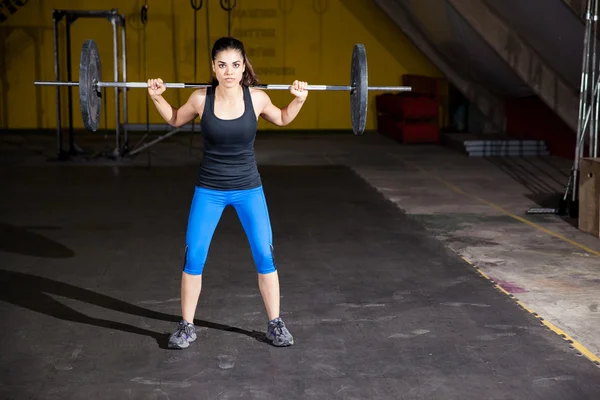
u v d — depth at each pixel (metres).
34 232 6.16
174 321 4.05
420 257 5.41
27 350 3.63
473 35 10.08
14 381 3.29
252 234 3.56
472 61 11.27
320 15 14.50
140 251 5.57
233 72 3.30
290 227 6.39
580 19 7.26
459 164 10.38
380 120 14.32
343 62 14.63
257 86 3.49
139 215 6.88
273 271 3.63
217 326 3.96
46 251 5.55
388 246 5.75
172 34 14.37
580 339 3.83
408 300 4.43
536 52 9.23
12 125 14.26
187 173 9.38
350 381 3.30
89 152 11.43
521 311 4.23
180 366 3.45
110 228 6.32
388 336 3.83
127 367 3.44
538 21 8.20
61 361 3.50
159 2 14.26
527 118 11.98
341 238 6.00
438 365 3.47
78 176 9.08
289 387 3.23
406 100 12.59
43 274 4.95
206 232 3.53
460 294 4.54
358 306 4.31
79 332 3.88
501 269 5.14
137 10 14.24
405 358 3.55
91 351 3.62
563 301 4.45
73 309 4.24
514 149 11.27
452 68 12.66
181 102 14.59
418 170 9.81
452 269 5.10
